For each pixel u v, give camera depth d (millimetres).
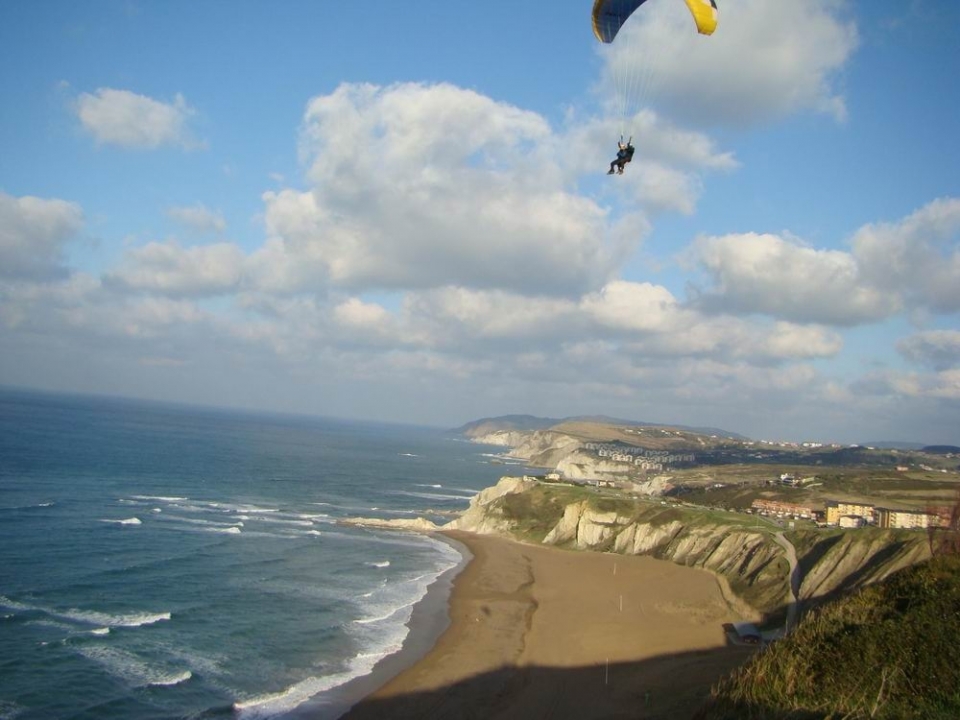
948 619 22562
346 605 52906
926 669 20641
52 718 30484
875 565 50844
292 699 35000
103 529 70125
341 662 40750
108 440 170500
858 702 19875
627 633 48594
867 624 23531
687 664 40750
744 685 23141
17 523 68438
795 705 20875
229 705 33594
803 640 23797
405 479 169500
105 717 31031
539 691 37625
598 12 29156
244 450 196250
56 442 149000
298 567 63906
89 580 51406
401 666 40812
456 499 136875
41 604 44938
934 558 26469
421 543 83812
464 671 40406
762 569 60938
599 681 38906
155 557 60750
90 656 37281
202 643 41188
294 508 101625
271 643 42625
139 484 105688
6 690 32469
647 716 32344
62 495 87500
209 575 57000
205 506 93375
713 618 52500
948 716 18844
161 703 32938
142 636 41125
